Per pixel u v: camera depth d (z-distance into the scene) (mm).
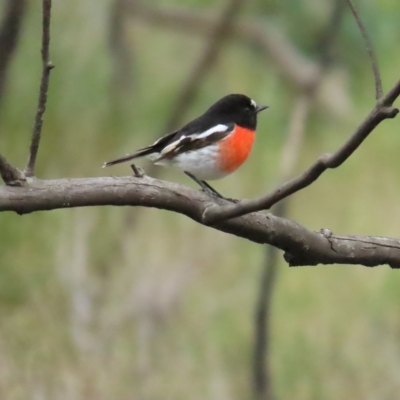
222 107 7414
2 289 12250
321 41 12953
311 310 13195
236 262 13844
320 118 15359
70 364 11289
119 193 4285
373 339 12703
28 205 4051
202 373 11570
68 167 14141
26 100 13984
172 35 16359
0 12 11375
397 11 12156
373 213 14930
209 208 4242
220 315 12727
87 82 14695
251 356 11648
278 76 14492
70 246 12992
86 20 14617
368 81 14773
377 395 11586
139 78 15766
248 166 14891
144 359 11656
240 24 14516
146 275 13086
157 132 14672
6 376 10875
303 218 14711
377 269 14023
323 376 11953
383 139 16219
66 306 12195
